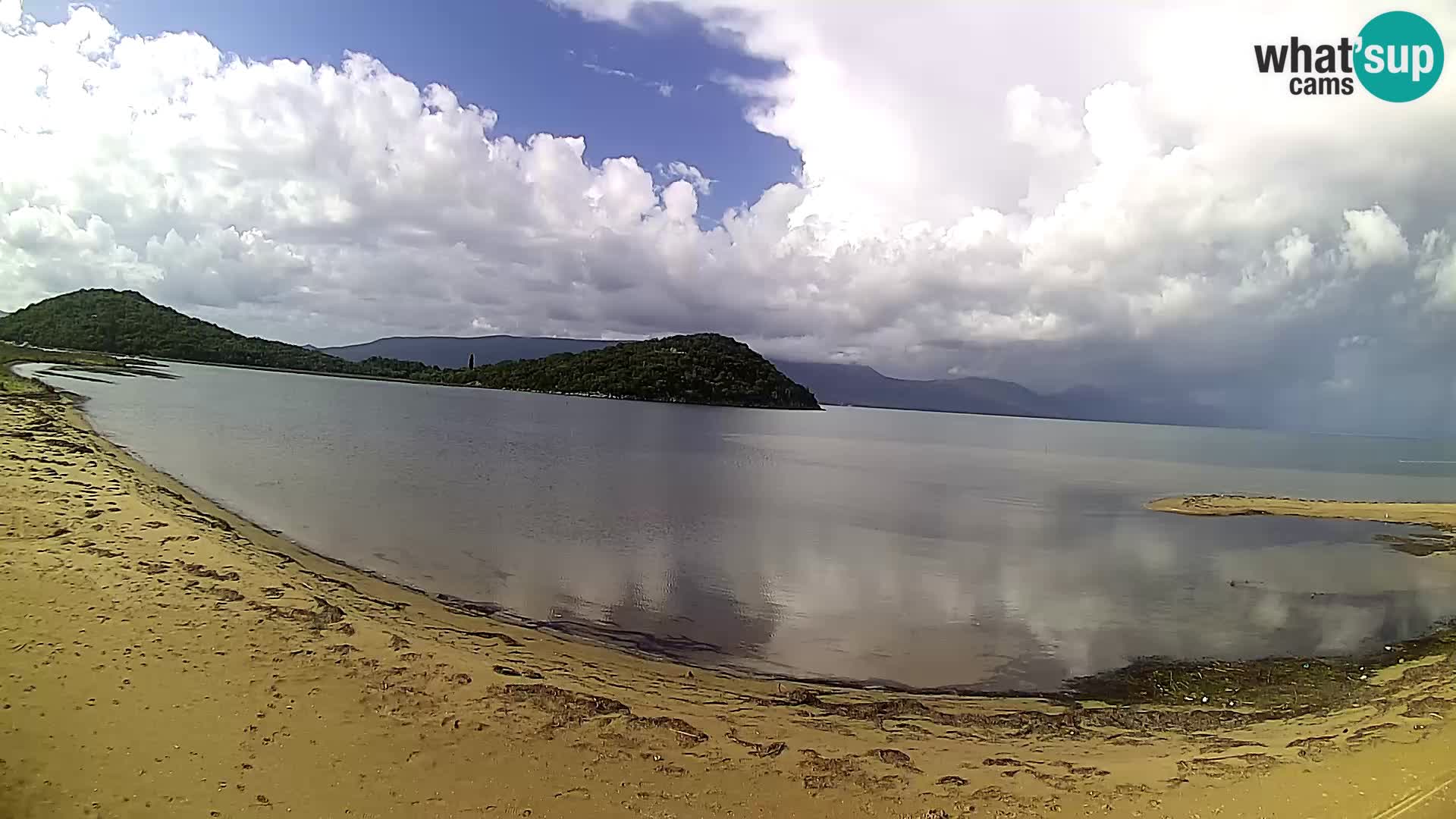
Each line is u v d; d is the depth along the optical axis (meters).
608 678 11.04
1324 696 11.95
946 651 14.38
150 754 7.07
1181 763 8.53
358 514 23.23
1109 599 18.97
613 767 7.73
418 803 6.77
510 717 8.71
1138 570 23.00
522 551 20.47
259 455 34.09
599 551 21.56
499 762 7.63
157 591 11.45
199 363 155.88
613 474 41.88
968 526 31.47
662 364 193.62
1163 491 48.25
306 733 7.83
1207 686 12.52
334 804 6.63
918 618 16.62
